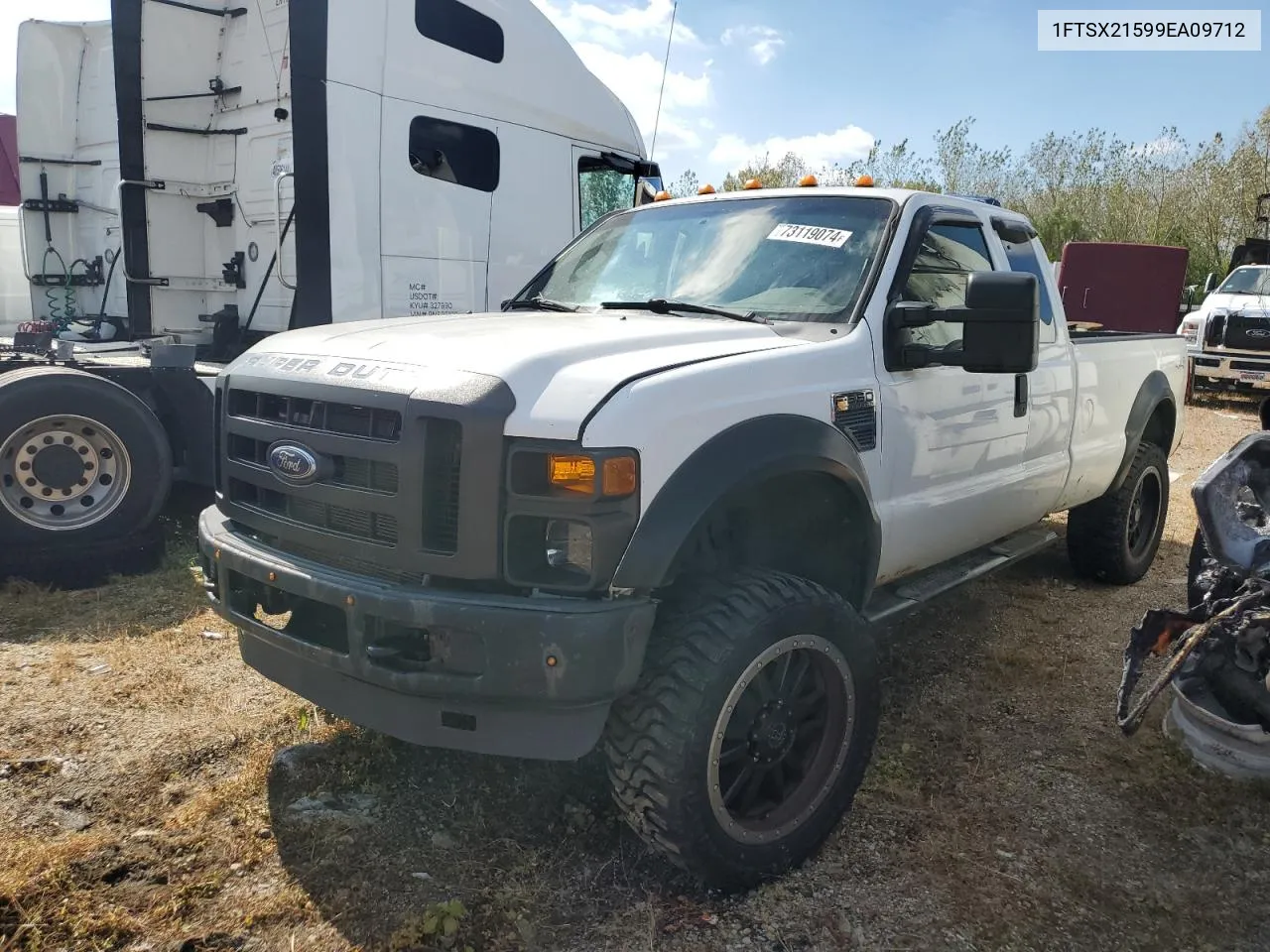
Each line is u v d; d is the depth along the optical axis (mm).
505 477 2471
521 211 7621
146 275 7012
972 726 3850
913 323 3338
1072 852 3025
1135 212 25516
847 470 3025
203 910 2641
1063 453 4656
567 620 2373
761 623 2662
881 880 2867
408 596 2465
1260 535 3572
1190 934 2670
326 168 6234
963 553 4301
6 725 3557
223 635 4488
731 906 2729
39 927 2537
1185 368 5992
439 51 6848
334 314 6395
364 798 3195
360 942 2543
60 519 5043
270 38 6621
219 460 3225
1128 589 5574
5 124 12711
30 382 4832
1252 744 3418
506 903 2697
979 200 4293
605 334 2904
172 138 7023
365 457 2623
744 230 3898
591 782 3311
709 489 2582
